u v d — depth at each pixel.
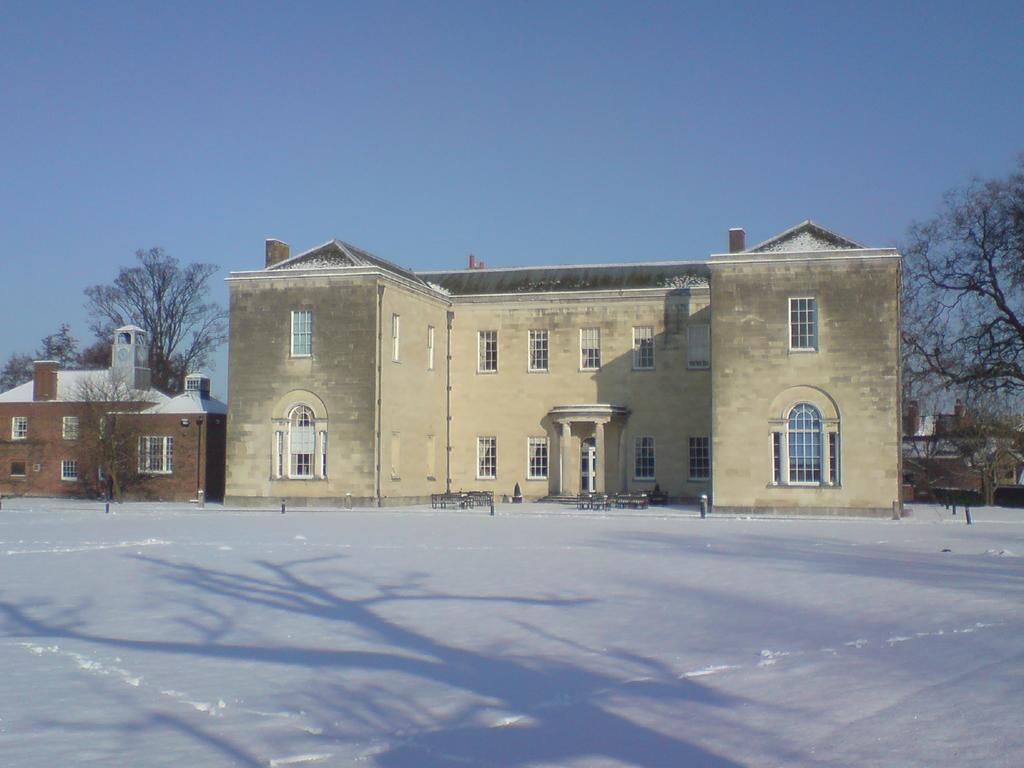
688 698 13.30
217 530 39.62
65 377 73.75
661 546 33.00
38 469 70.25
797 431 51.53
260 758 10.98
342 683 14.27
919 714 12.23
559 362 64.62
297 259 59.28
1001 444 66.44
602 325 64.00
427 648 16.59
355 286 56.56
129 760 10.88
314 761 10.88
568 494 61.62
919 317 64.75
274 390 57.50
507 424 65.19
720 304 52.44
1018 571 25.73
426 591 22.66
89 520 45.91
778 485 51.34
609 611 19.94
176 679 14.52
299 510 53.97
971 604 20.23
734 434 51.97
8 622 18.97
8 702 13.27
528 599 21.48
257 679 14.52
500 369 65.50
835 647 16.27
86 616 19.59
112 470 64.88
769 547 32.69
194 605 20.84
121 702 13.28
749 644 16.66
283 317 57.59
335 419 56.44
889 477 50.03
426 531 39.22
